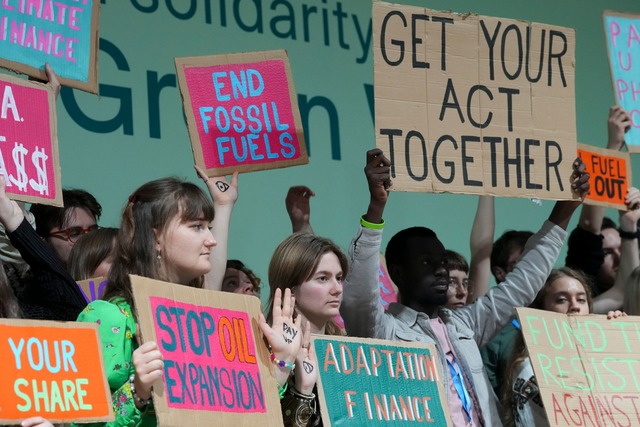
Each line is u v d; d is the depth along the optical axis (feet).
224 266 18.86
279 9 28.99
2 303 13.58
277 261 17.90
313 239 17.92
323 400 16.61
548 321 19.88
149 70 26.71
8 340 12.99
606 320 20.48
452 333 19.95
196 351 14.64
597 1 35.22
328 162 29.14
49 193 16.39
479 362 19.93
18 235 15.44
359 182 29.58
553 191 21.38
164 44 27.02
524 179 21.08
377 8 20.12
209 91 19.81
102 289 17.43
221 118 19.80
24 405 12.87
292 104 20.31
